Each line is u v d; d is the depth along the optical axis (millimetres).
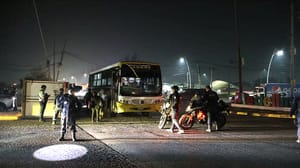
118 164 8891
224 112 16406
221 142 12695
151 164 8945
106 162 9102
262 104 35844
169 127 17047
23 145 11438
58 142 12094
